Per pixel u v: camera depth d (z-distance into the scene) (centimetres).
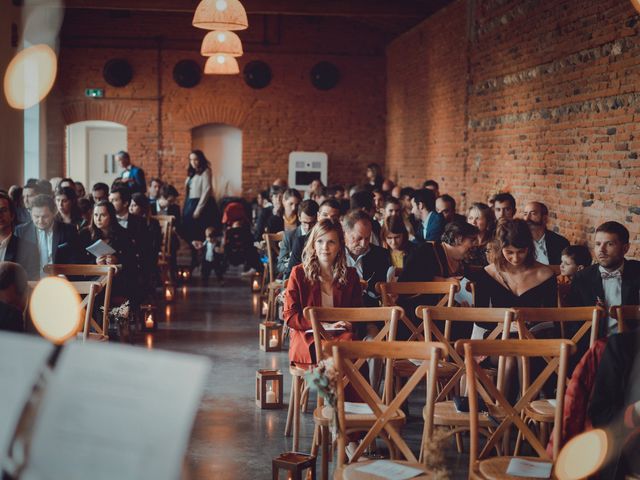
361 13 1298
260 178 1652
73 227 678
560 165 852
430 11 1303
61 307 413
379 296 578
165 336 819
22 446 176
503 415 411
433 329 436
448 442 508
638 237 693
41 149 1497
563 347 342
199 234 1387
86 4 1274
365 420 381
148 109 1614
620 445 318
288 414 523
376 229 757
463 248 590
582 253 625
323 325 488
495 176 1047
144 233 849
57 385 156
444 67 1259
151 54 1606
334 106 1648
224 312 962
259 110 1639
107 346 158
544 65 893
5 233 608
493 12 1052
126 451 147
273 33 1627
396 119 1571
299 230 755
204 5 807
